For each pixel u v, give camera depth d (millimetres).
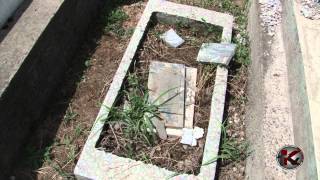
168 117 2023
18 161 1989
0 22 1939
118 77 2105
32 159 1984
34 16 2018
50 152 2021
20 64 1834
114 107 1998
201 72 2238
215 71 2234
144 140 1963
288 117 1884
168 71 2189
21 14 2023
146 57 2305
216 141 1927
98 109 2182
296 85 1894
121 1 2654
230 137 2104
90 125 2125
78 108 2182
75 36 2334
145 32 2373
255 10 2418
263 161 1742
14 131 1899
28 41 1917
